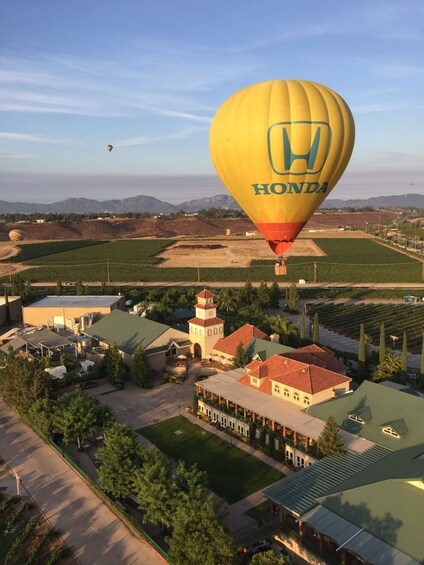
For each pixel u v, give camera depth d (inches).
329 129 1782.7
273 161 1812.3
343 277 6181.1
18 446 2048.5
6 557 1395.2
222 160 1937.7
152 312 3791.8
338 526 1298.0
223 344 2878.9
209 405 2239.2
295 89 1776.6
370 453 1660.9
